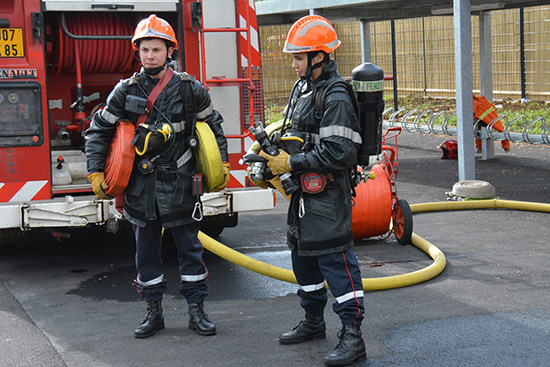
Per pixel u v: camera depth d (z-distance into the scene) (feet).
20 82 18.89
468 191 27.96
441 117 55.98
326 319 15.28
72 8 19.24
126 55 22.98
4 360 13.23
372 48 73.26
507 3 38.75
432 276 18.01
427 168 37.65
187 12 20.16
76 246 23.13
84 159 22.70
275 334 14.38
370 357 12.93
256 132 12.73
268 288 17.93
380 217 22.06
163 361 13.04
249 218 27.53
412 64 69.00
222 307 16.35
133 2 19.76
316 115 12.61
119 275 19.52
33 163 19.25
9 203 18.49
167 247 22.67
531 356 12.76
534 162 37.86
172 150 13.92
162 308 16.21
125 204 14.26
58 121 24.06
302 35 12.60
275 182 13.91
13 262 21.15
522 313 15.15
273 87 70.95
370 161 13.42
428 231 23.89
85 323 15.40
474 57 61.41
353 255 13.02
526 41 58.34
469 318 14.92
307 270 13.50
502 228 23.98
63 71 23.75
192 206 14.17
